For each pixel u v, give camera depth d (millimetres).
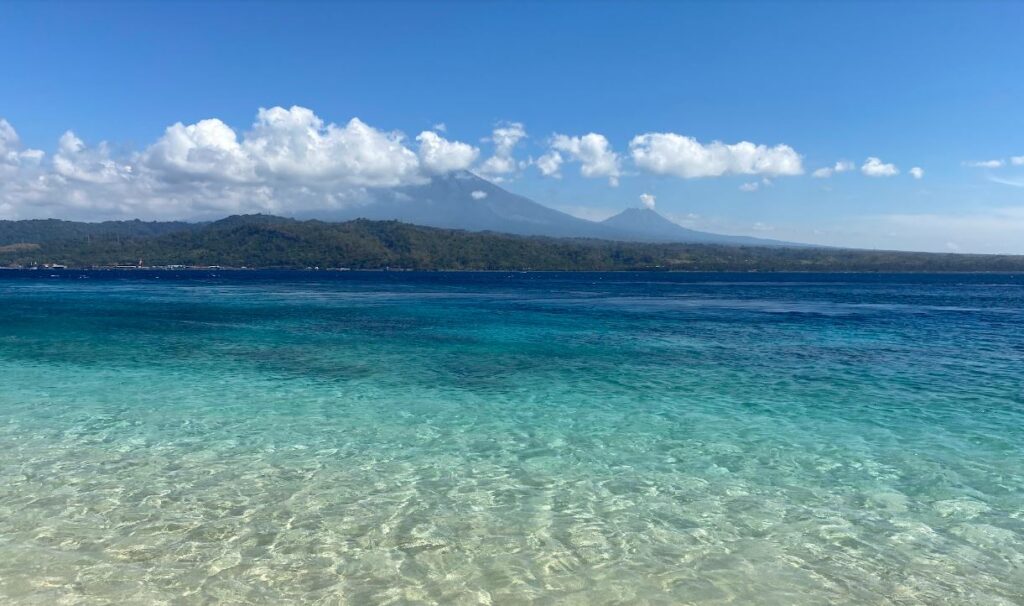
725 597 6844
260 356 23031
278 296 62719
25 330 30750
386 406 15445
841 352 24562
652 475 10633
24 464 10828
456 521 8688
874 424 13914
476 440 12609
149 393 16672
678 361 22297
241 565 7371
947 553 7871
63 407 15023
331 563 7453
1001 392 17203
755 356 23562
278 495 9547
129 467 10734
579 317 39750
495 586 6992
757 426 13758
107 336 28641
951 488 10047
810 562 7633
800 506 9312
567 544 8039
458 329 32406
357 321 36594
